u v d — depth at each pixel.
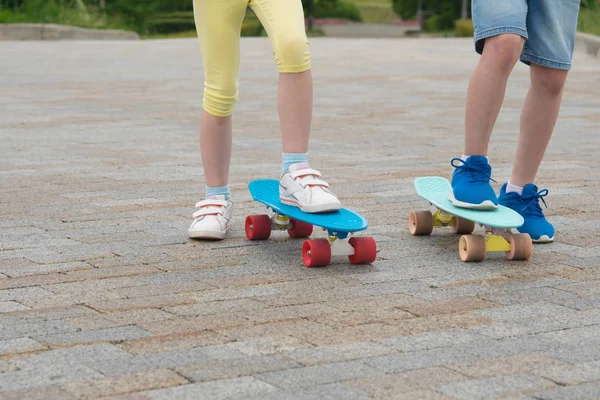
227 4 4.09
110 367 2.67
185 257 3.95
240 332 2.98
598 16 22.72
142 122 8.51
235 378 2.59
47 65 15.20
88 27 29.64
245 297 3.37
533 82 4.28
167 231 4.41
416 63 15.70
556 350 2.83
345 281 3.60
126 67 14.86
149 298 3.36
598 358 2.77
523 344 2.88
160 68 14.68
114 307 3.25
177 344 2.87
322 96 10.87
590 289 3.50
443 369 2.67
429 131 8.02
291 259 3.94
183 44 21.20
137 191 5.35
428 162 6.40
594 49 17.31
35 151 6.80
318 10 74.56
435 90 11.52
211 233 4.20
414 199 5.16
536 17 4.16
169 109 9.52
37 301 3.31
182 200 5.11
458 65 15.30
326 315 3.16
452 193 4.03
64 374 2.62
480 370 2.66
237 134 7.83
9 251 4.02
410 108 9.73
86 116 8.89
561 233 4.43
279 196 4.14
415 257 3.98
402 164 6.32
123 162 6.33
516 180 4.39
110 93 11.05
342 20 70.94
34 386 2.54
